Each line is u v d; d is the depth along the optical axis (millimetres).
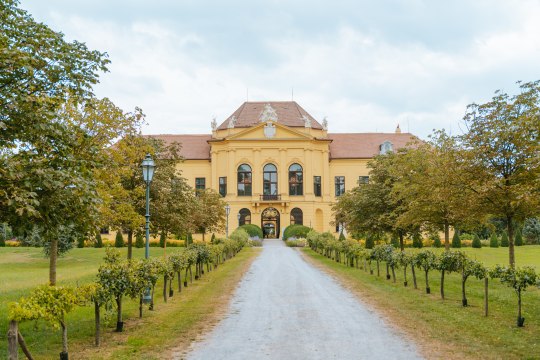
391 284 20531
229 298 16984
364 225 29547
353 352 9727
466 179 18234
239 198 63750
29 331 11961
